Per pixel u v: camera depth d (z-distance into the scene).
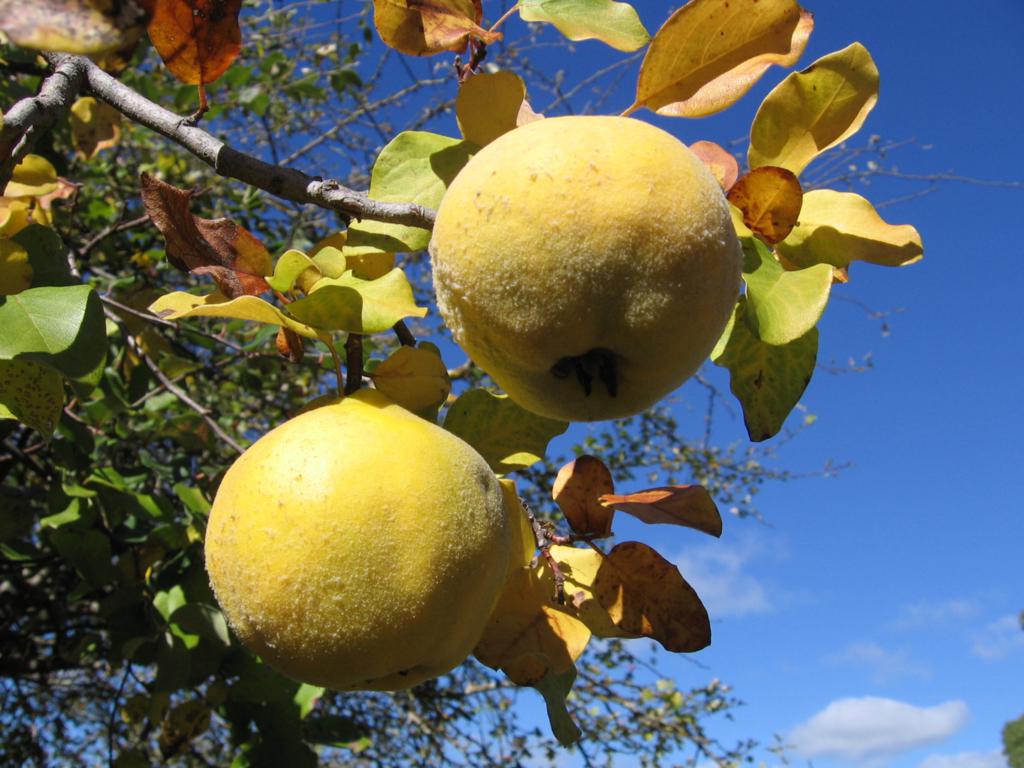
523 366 0.26
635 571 0.34
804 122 0.33
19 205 0.43
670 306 0.23
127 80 0.92
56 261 0.34
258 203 1.10
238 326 0.84
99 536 0.62
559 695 0.34
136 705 0.70
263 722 0.54
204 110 0.33
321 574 0.23
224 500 0.25
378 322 0.27
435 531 0.24
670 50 0.32
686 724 1.20
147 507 0.64
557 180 0.23
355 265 0.32
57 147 0.83
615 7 0.35
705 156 0.33
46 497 0.64
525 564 0.35
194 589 0.59
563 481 0.36
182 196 0.30
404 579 0.23
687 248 0.23
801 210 0.33
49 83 0.31
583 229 0.23
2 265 0.32
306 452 0.24
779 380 0.33
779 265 0.29
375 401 0.27
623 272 0.23
